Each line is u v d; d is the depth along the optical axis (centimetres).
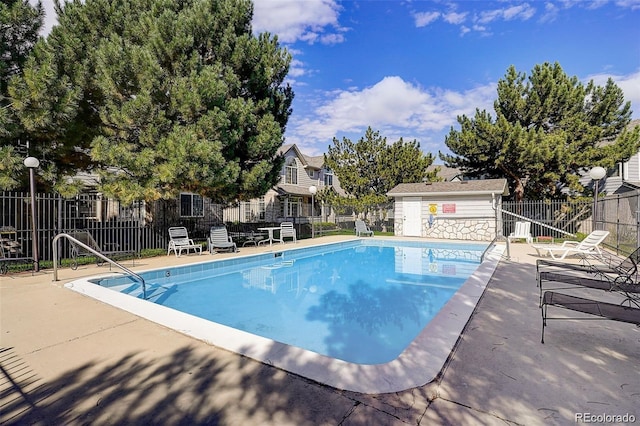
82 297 538
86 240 918
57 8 1073
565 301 357
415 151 2189
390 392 250
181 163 943
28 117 820
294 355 311
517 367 293
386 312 612
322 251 1441
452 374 279
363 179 2205
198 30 1085
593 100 1711
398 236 1870
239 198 1351
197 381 269
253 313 611
